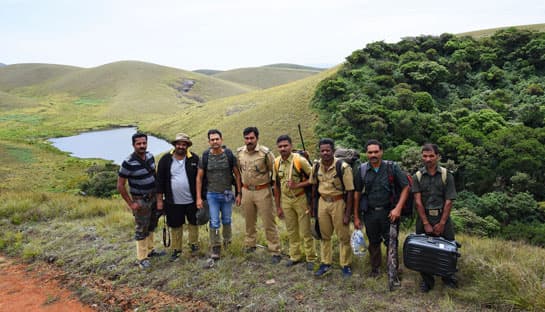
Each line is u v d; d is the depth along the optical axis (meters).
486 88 41.91
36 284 5.02
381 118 32.53
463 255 4.56
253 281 4.45
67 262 5.64
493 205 22.00
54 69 168.75
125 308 4.20
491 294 3.59
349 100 37.78
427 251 3.72
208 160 4.96
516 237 18.30
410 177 4.16
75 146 62.84
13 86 149.25
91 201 9.91
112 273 5.07
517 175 24.39
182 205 5.14
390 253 3.99
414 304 3.67
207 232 6.61
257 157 4.84
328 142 4.11
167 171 5.03
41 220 8.10
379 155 4.01
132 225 7.14
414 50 49.06
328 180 4.23
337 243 5.51
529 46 43.59
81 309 4.30
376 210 4.10
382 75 41.88
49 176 37.84
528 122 33.28
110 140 69.69
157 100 121.38
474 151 26.95
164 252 5.54
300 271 4.65
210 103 82.75
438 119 33.97
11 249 6.35
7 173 37.66
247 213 5.12
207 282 4.54
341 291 4.05
